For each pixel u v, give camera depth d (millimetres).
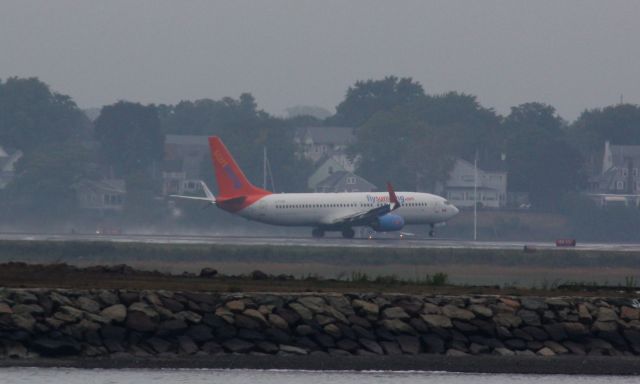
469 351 157500
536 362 154625
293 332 155625
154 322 152250
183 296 157875
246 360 147625
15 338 145250
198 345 151250
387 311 161125
